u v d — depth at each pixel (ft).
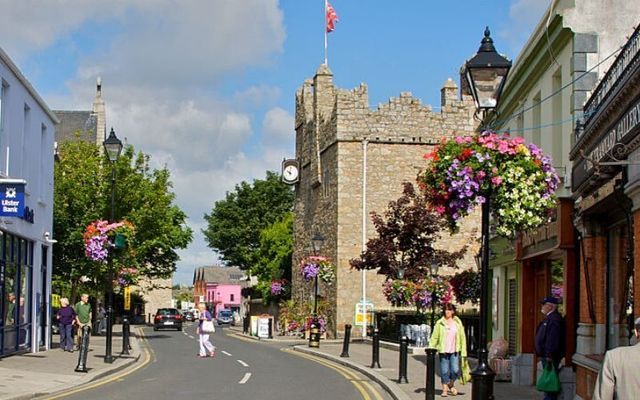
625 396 22.15
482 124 69.92
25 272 89.92
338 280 141.90
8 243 81.82
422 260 114.01
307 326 144.87
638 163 36.09
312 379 70.44
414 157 144.87
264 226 264.52
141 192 142.20
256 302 239.50
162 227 147.43
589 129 44.68
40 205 95.40
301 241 170.60
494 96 42.68
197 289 532.32
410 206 119.65
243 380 68.59
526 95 72.43
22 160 85.35
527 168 44.42
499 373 67.10
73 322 97.60
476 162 43.75
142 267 159.63
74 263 135.54
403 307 140.77
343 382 68.18
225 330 218.38
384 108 144.97
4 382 60.80
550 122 64.03
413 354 96.68
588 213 46.09
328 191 149.89
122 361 84.64
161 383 65.31
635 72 35.53
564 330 50.70
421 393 58.03
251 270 235.61
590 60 57.41
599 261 47.19
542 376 50.08
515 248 66.85
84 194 137.18
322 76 159.12
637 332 23.73
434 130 145.59
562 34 59.31
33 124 91.20
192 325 274.16
